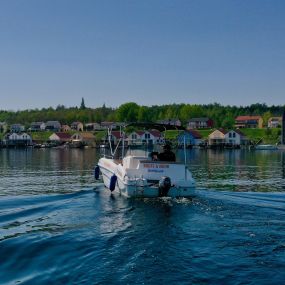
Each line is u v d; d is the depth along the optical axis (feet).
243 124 556.51
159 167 58.34
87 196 64.69
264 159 220.23
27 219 49.67
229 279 28.76
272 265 31.12
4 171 135.64
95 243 37.09
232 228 40.91
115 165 66.90
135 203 53.83
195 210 49.11
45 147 431.84
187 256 32.99
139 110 483.10
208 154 287.07
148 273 29.89
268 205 53.16
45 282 29.89
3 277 31.40
